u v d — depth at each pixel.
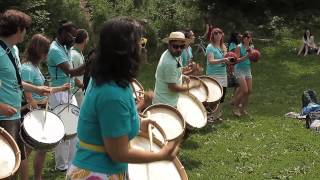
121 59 2.81
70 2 17.33
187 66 8.57
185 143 8.17
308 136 8.66
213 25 21.08
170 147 2.98
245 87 10.09
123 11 18.42
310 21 22.94
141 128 3.83
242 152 7.74
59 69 6.35
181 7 19.97
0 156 4.30
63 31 6.38
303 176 6.70
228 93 12.88
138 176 3.86
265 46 19.98
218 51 9.27
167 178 3.91
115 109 2.80
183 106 7.05
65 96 6.37
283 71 16.42
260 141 8.38
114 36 2.79
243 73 10.07
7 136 4.47
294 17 23.02
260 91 13.43
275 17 21.70
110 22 2.83
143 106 5.99
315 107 9.93
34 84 5.75
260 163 7.25
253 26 21.81
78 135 3.00
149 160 2.90
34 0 15.51
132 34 2.83
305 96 10.23
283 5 23.33
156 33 17.88
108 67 2.81
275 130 9.12
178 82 6.41
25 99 5.51
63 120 5.88
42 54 5.76
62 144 6.54
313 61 17.91
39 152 5.82
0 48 4.81
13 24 4.79
